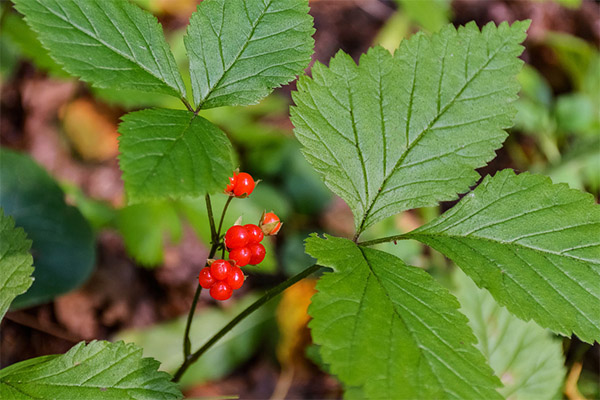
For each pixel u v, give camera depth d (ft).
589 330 1.05
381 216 1.14
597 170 2.18
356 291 1.04
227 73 1.09
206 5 1.09
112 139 2.17
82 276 1.52
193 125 1.02
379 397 0.97
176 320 1.86
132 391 1.10
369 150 1.14
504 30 1.16
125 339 1.78
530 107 2.34
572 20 2.84
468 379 0.99
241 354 1.84
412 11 2.10
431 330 1.02
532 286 1.08
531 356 1.41
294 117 1.13
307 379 1.87
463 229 1.12
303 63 1.10
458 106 1.15
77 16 1.06
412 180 1.14
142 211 1.73
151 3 2.17
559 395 1.40
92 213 1.78
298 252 2.05
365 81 1.15
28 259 1.16
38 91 2.15
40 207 1.52
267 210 2.04
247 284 1.98
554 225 1.11
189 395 1.75
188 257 2.03
